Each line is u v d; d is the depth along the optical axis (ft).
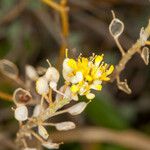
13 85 0.67
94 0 0.75
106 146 0.70
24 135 0.50
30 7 0.71
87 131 0.69
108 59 0.75
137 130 0.73
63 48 0.60
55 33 0.71
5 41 0.75
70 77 0.41
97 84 0.41
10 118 0.72
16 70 0.57
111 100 0.73
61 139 0.68
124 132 0.70
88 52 0.75
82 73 0.40
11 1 0.71
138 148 0.70
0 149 0.66
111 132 0.69
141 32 0.47
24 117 0.47
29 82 0.56
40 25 0.75
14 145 0.64
